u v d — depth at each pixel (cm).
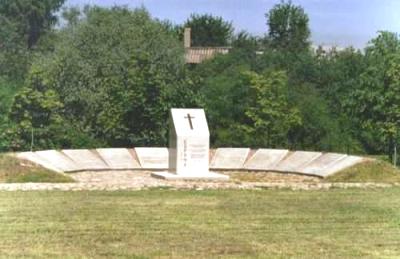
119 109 2703
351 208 1550
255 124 2755
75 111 3025
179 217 1405
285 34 5544
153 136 2673
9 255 1077
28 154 2205
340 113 3031
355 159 2227
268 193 1764
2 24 6166
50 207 1500
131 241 1185
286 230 1302
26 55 4844
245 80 2886
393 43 2853
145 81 2689
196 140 2114
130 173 2241
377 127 2747
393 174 2127
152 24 3728
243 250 1133
